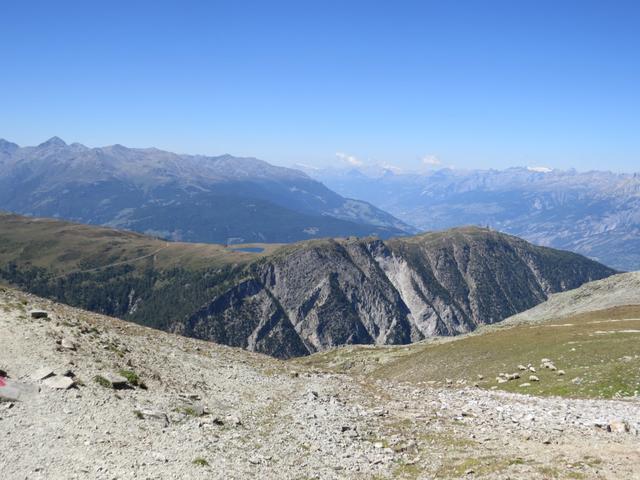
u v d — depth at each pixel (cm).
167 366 4769
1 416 2900
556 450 3353
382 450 3525
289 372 6153
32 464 2522
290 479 2906
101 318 6612
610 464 2998
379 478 3048
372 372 10375
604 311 11044
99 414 3206
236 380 5103
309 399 4753
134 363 4403
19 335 3950
